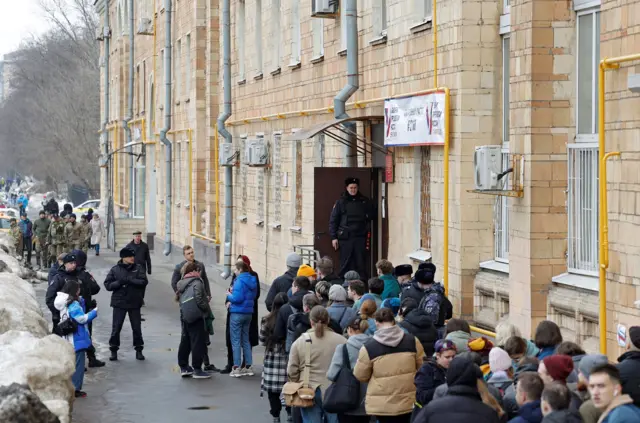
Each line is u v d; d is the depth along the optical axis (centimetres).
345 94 2047
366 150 2067
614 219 1182
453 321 1092
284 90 2688
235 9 3234
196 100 3744
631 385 814
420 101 1741
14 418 1071
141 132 5028
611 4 1181
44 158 10569
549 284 1403
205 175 3762
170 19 4016
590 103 1377
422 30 1756
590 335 1319
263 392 1591
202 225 3778
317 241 2070
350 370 1112
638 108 1136
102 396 1602
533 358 913
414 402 1038
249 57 3064
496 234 1612
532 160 1397
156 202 4766
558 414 747
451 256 1647
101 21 6681
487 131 1616
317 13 2222
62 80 9819
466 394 809
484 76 1609
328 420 1202
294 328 1320
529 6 1392
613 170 1183
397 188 1920
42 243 3853
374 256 2014
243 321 1741
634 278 1143
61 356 1371
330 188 2061
